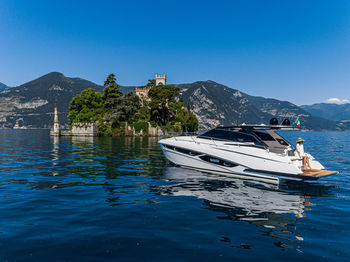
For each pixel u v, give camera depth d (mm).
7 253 4180
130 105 80812
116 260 3984
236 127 12047
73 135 71938
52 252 4238
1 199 7523
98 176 11211
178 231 5246
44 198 7668
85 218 5973
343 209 6906
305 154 11305
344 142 45531
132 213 6371
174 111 92688
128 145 32625
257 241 4793
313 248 4516
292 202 7586
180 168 13438
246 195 8320
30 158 17750
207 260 4027
